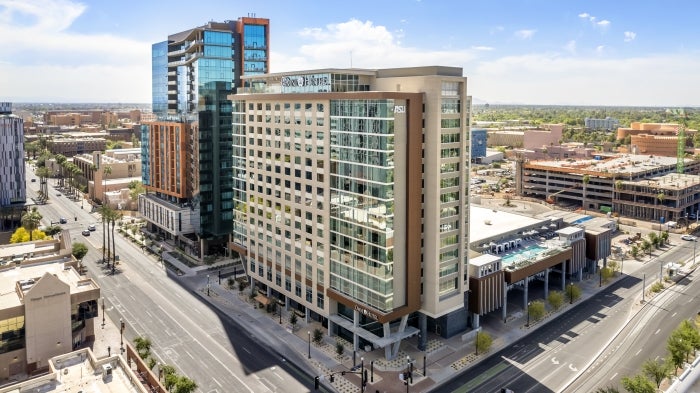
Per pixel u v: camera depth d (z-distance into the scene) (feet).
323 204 360.89
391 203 316.40
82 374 245.86
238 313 410.93
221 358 338.54
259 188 429.38
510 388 303.07
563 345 356.59
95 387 234.58
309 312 394.52
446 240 340.18
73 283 368.27
